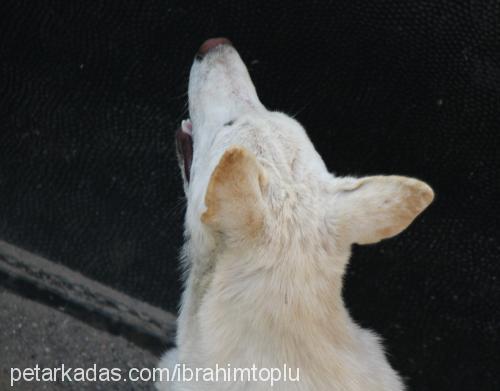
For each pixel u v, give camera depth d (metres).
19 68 8.89
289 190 5.73
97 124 8.95
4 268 9.25
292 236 5.68
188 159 7.09
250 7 8.13
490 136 7.86
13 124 9.10
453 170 8.12
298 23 8.07
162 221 9.04
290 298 5.71
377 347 6.78
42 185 9.25
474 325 8.55
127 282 9.25
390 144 8.27
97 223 9.23
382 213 5.69
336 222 5.75
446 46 7.72
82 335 9.06
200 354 6.02
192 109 6.87
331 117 8.34
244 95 6.67
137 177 9.01
